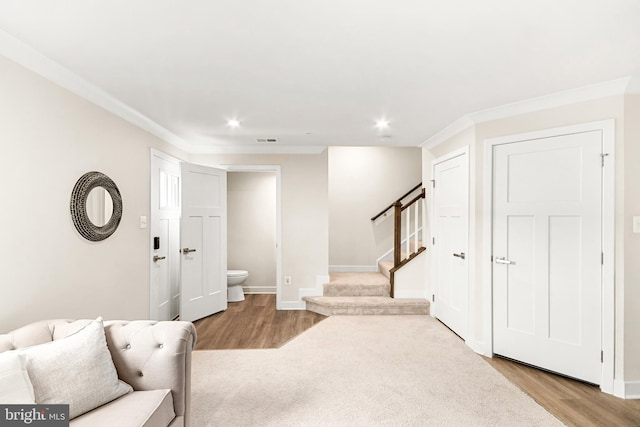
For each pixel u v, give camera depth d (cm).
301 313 437
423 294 452
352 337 349
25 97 187
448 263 377
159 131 353
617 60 203
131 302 302
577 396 236
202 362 290
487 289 303
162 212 368
